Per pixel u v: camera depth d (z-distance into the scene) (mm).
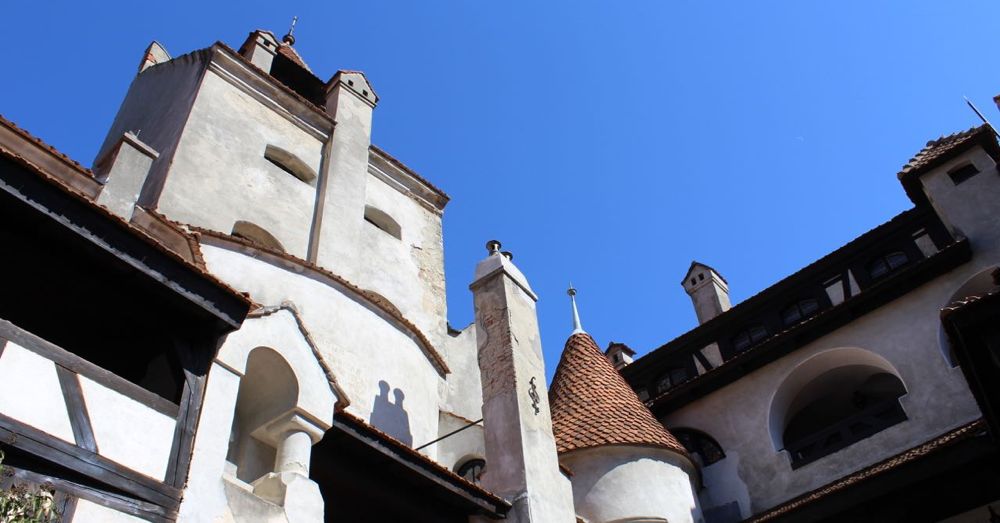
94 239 9867
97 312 10383
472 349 24328
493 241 19359
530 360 17250
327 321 17594
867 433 19250
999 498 15109
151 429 9547
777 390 21172
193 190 19109
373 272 22125
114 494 8883
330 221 21438
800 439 21312
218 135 20844
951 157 21250
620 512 18125
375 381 17828
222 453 10289
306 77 26422
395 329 19359
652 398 24062
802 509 17047
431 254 24906
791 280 22750
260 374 12102
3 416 8367
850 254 22094
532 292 18875
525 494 14625
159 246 10289
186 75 22766
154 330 10469
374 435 12523
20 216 9625
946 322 12562
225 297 10805
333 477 12352
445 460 18344
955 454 15375
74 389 9078
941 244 20797
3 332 8867
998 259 19203
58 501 8375
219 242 16891
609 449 18969
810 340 21172
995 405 13070
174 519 9242
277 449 11516
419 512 13305
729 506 20203
